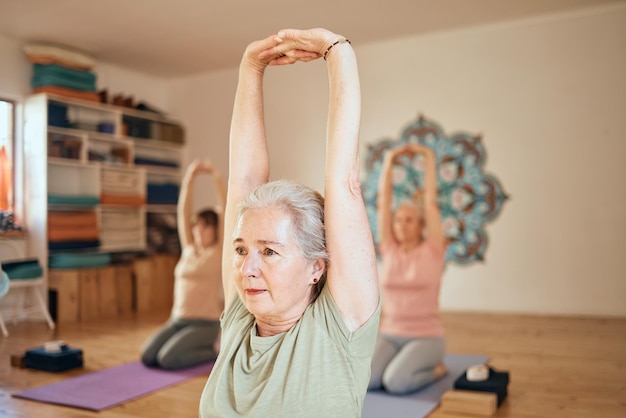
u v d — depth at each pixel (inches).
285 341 44.8
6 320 241.3
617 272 234.5
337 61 45.6
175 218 307.1
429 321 151.2
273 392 43.4
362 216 45.4
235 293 52.4
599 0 227.3
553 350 182.9
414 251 153.3
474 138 257.3
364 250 45.1
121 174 277.6
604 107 236.1
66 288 245.3
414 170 265.6
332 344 44.5
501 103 252.7
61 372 163.8
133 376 159.5
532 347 187.5
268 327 47.3
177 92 323.6
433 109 264.7
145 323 240.5
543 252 245.9
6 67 246.4
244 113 53.3
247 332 48.5
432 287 150.9
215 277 176.6
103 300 260.5
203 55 281.0
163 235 300.2
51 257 247.4
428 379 146.3
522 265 249.4
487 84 254.8
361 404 44.8
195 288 175.2
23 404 136.3
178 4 215.9
